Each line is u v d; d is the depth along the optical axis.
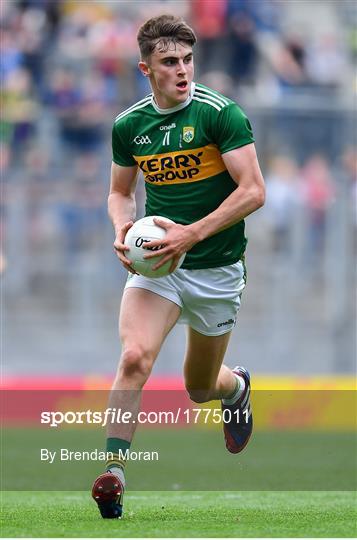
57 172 42.94
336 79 56.22
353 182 42.84
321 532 15.59
